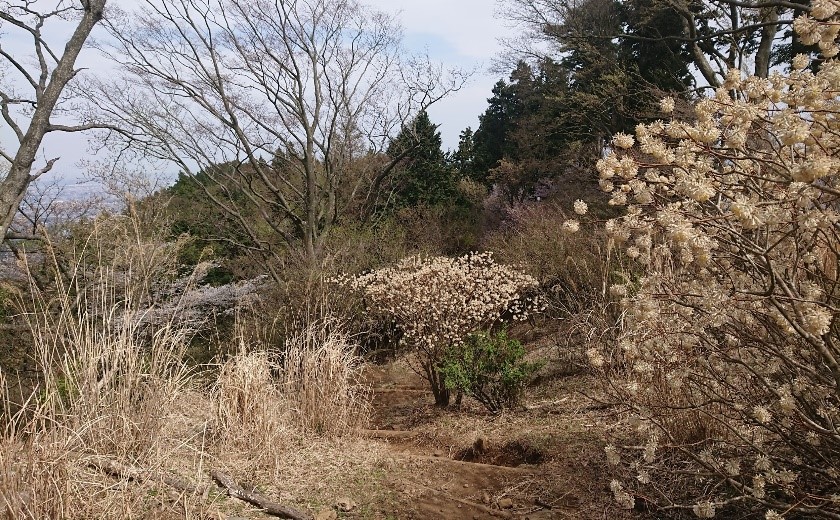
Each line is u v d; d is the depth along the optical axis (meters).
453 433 5.28
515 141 18.80
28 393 3.81
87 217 8.23
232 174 14.21
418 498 3.63
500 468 4.05
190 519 2.87
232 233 13.60
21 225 8.80
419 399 7.12
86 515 2.70
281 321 8.31
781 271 2.41
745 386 2.93
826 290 2.51
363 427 5.49
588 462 3.84
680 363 2.98
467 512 3.47
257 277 11.98
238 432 4.08
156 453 3.31
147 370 4.01
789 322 2.22
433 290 6.08
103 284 4.32
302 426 4.75
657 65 13.93
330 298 8.47
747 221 2.02
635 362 3.35
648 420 3.12
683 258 2.60
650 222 2.52
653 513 3.14
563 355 6.11
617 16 14.09
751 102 2.56
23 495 2.59
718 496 3.00
